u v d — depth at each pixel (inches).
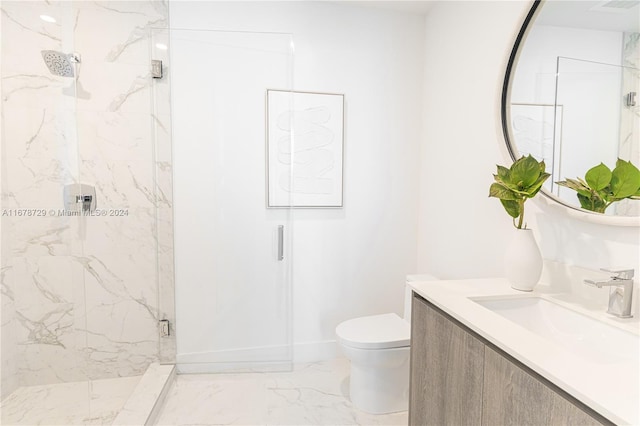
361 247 98.9
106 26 81.7
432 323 50.9
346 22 93.6
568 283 53.1
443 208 88.4
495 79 68.6
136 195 85.3
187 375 89.1
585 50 49.5
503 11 66.1
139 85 83.9
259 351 91.9
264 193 90.0
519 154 61.1
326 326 98.5
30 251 76.2
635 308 43.4
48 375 78.1
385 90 97.0
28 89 75.6
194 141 86.7
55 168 78.5
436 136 91.7
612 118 46.1
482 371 39.5
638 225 42.5
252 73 87.4
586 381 28.3
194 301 89.2
